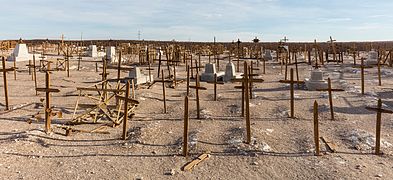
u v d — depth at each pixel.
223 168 7.91
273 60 42.97
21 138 9.59
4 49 52.53
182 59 42.34
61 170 7.68
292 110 12.84
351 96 17.00
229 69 24.06
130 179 7.25
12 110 13.59
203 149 9.20
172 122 12.36
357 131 10.57
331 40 37.75
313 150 9.04
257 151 8.96
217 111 14.24
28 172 7.52
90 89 12.21
